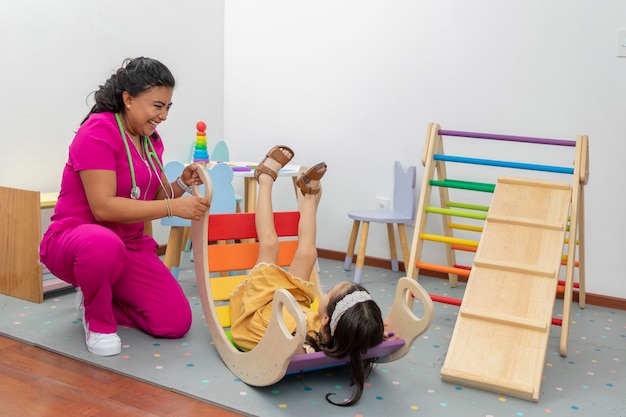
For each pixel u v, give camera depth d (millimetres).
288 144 3596
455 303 2451
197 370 1995
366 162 3377
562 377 2088
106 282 2055
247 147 3734
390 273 3275
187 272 3125
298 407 1775
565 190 2393
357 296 1814
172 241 2875
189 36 3508
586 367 2180
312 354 1777
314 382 1950
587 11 2779
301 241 2297
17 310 2463
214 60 3686
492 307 2117
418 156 3227
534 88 2920
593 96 2807
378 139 3326
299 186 2334
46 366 1987
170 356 2100
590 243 2885
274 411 1744
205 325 2420
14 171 2770
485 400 1887
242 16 3662
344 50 3367
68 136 2973
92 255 2016
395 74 3240
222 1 3695
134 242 2279
